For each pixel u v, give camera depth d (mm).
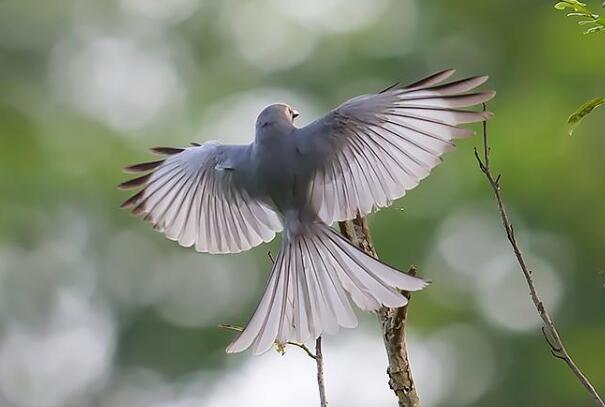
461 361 17141
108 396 19312
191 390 18750
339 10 19938
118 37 20250
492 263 17047
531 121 17562
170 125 19891
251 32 20656
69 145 18656
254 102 20250
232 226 6402
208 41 20875
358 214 5996
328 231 5984
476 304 17109
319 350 6496
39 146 18266
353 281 5906
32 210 17906
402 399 6656
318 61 19812
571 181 17109
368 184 5992
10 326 18781
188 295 18844
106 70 19719
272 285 5988
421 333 17203
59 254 18312
